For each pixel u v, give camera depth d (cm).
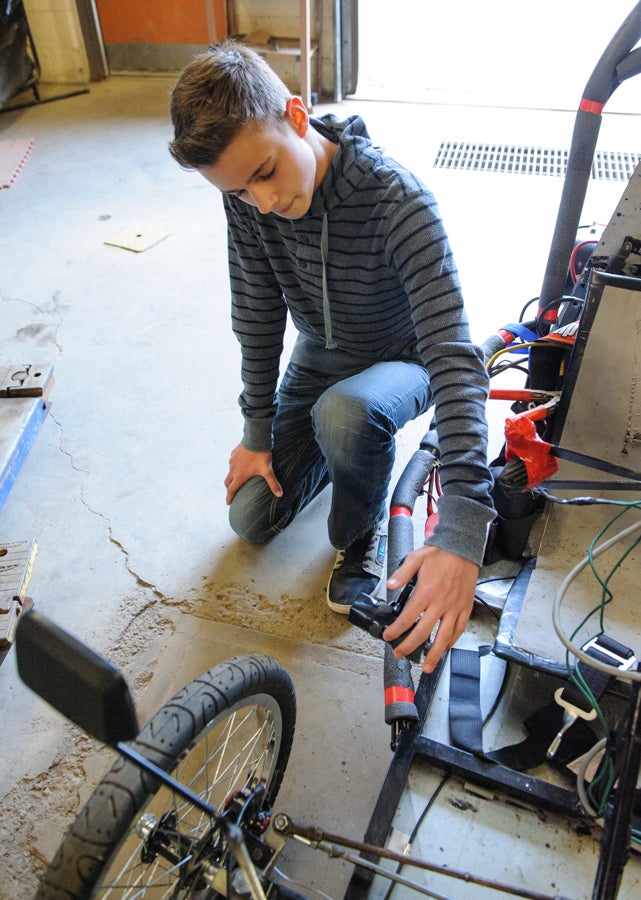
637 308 110
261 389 150
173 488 184
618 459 122
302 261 130
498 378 215
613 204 294
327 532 174
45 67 418
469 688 129
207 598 159
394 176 116
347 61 383
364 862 87
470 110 377
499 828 117
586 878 112
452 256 114
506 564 142
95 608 157
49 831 123
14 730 137
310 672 145
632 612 116
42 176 329
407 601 100
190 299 251
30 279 261
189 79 97
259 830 94
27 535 173
